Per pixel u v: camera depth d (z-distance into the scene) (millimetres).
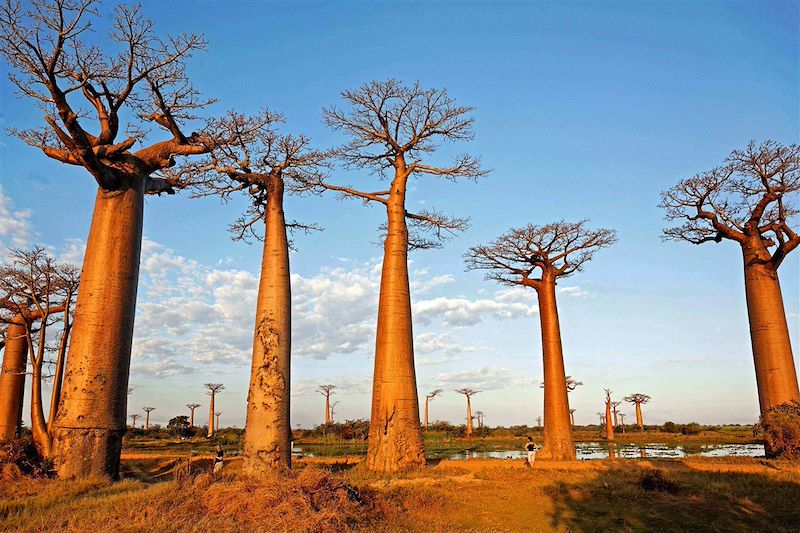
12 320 22969
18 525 8211
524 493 12422
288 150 16906
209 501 9203
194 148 15914
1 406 23625
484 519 10242
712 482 13320
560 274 23344
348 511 9094
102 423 13688
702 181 20328
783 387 18172
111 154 14688
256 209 18078
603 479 13922
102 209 14820
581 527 9695
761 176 19125
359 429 46156
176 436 55938
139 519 8227
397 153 19688
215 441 44750
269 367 14906
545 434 21234
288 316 15641
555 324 22359
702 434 52250
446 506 11141
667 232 21797
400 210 18859
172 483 11078
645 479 13086
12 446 13984
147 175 15836
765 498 11695
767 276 19062
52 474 13164
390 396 16828
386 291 17875
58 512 9227
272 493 9117
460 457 27359
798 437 16797
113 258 14508
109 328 14148
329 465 19250
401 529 8812
